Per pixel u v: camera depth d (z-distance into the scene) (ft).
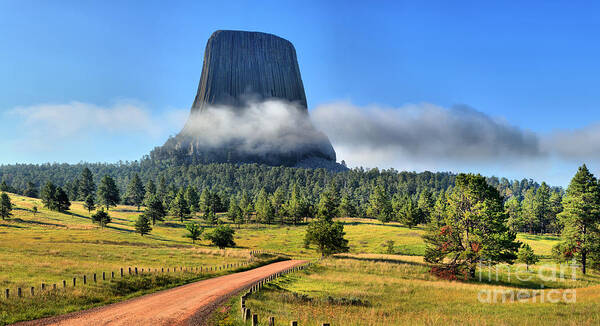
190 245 301.43
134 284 104.27
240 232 421.18
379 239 343.05
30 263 121.90
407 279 150.41
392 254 259.39
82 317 69.92
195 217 540.93
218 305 82.58
